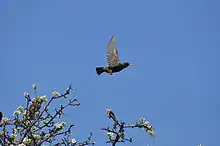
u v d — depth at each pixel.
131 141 16.97
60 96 18.02
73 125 17.91
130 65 13.98
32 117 18.02
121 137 16.98
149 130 16.91
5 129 18.00
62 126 18.02
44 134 18.09
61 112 18.03
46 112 17.98
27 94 18.11
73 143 17.70
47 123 17.98
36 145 17.33
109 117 17.12
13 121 17.97
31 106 18.12
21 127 18.05
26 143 17.61
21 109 18.20
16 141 17.84
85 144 17.69
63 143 17.83
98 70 14.00
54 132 18.00
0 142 17.38
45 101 18.20
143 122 17.05
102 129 17.08
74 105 18.02
